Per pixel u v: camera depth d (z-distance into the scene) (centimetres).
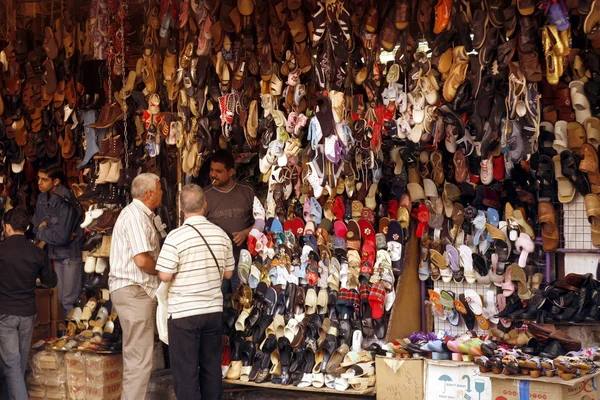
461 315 584
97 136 664
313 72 575
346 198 617
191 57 616
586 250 562
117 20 664
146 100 643
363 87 590
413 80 555
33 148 715
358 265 579
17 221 593
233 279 602
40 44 738
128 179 614
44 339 653
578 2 499
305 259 584
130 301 541
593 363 459
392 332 564
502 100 529
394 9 557
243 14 594
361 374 538
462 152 585
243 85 605
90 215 612
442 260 591
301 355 564
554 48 500
